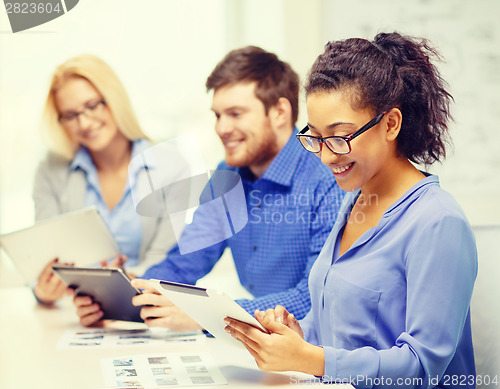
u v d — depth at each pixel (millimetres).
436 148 1241
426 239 1144
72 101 2385
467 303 1152
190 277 1982
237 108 1906
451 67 2738
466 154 2766
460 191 2775
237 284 2666
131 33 2887
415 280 1148
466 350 1278
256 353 1178
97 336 1603
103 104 2398
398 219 1221
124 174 2461
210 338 1558
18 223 2848
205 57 2928
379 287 1205
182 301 1205
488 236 1433
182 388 1187
